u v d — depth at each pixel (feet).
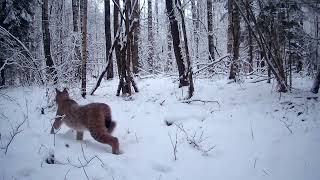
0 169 18.67
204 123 26.84
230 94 33.71
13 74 56.95
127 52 35.88
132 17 36.27
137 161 20.72
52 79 36.04
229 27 46.09
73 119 23.43
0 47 46.91
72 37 55.52
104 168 19.54
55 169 19.16
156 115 29.22
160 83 43.55
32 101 35.14
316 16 35.47
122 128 26.78
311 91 33.30
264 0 34.94
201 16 87.45
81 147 22.34
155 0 99.30
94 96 37.58
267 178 19.22
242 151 22.29
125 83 36.58
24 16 56.85
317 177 18.92
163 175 19.48
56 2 86.17
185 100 31.89
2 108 31.99
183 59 37.91
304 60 53.31
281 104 29.68
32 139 22.80
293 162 20.58
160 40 95.14
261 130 25.02
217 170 20.22
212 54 62.03
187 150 22.48
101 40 118.52
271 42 33.65
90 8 112.57
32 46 62.23
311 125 24.98
